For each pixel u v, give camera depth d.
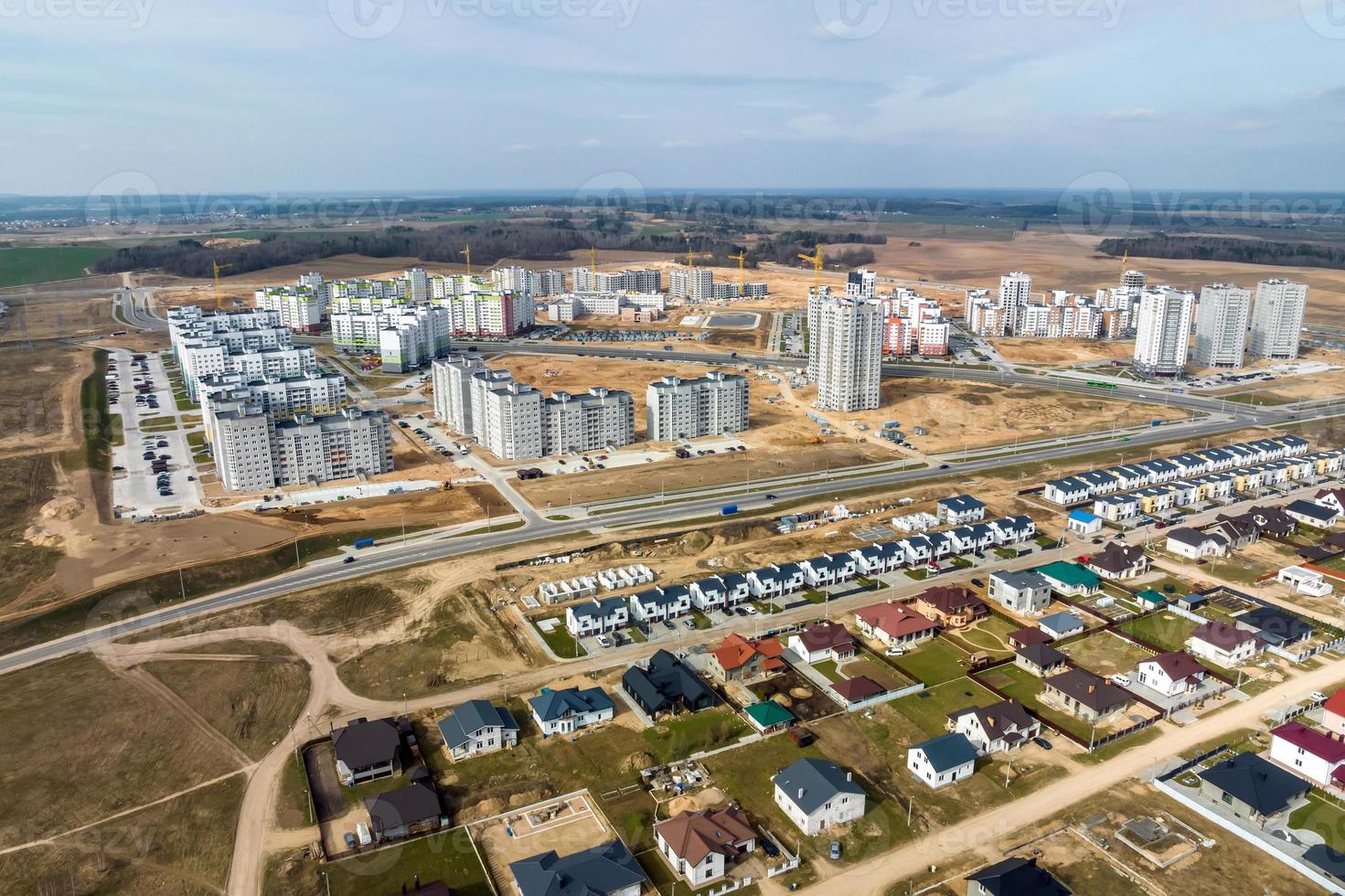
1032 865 108.06
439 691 152.50
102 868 111.50
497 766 132.75
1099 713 142.62
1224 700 149.25
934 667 160.88
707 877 109.69
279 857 113.88
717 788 127.62
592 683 155.25
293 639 169.50
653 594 180.38
